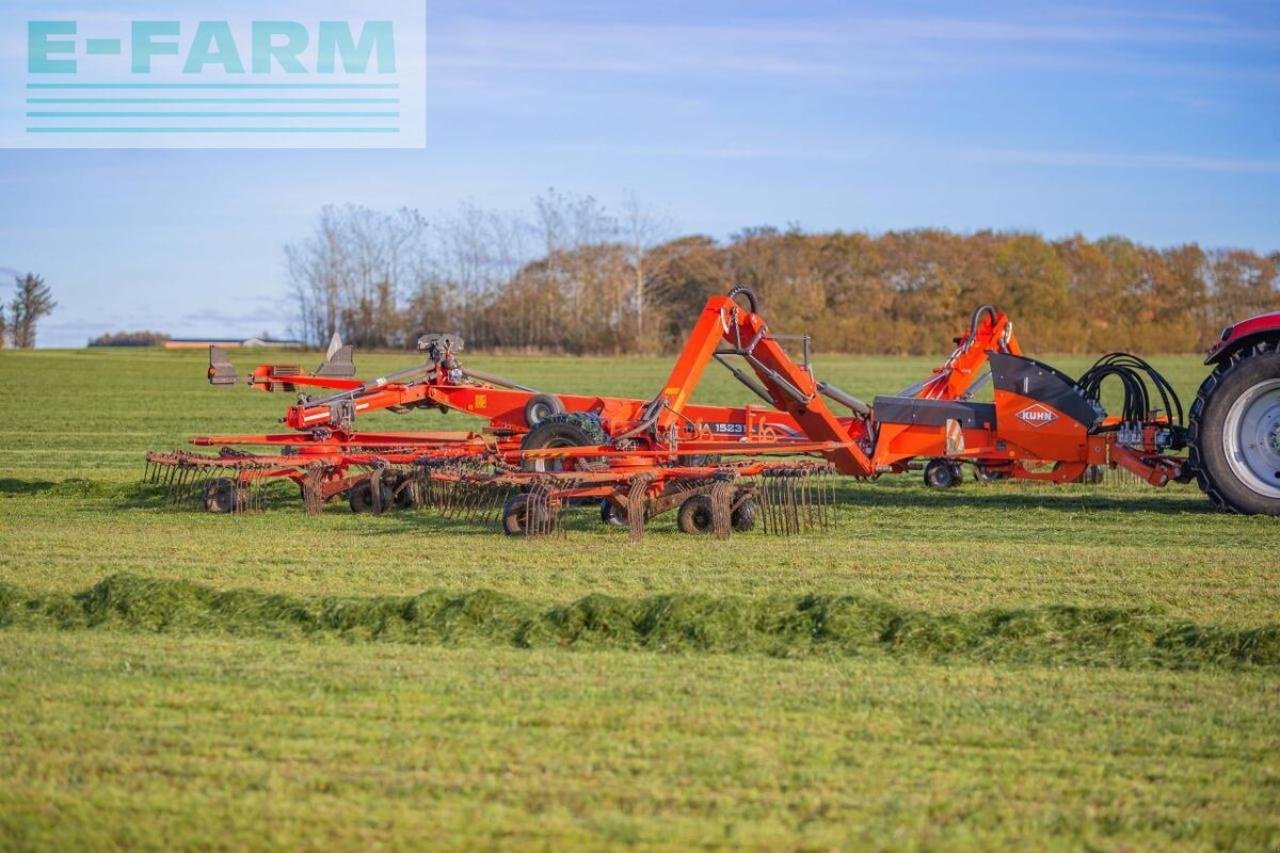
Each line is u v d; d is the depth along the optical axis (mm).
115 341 118250
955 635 10906
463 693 9422
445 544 15789
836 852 6812
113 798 7508
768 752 8188
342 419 20656
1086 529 16859
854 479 22938
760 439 20016
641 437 17750
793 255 111500
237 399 47156
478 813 7270
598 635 11164
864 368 75625
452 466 18250
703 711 9000
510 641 11141
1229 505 17656
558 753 8164
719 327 17797
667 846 6879
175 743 8383
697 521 16562
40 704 9172
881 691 9477
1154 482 18328
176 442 31391
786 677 9852
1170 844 6965
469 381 22906
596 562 14461
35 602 12406
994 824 7168
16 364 72750
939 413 19266
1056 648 10703
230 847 6902
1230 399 17484
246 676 9867
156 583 12586
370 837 6988
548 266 101438
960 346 21797
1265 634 10578
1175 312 115250
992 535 16406
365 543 15914
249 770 7914
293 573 13914
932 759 8094
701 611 11492
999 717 8875
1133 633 10961
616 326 100062
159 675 9914
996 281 111875
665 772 7859
